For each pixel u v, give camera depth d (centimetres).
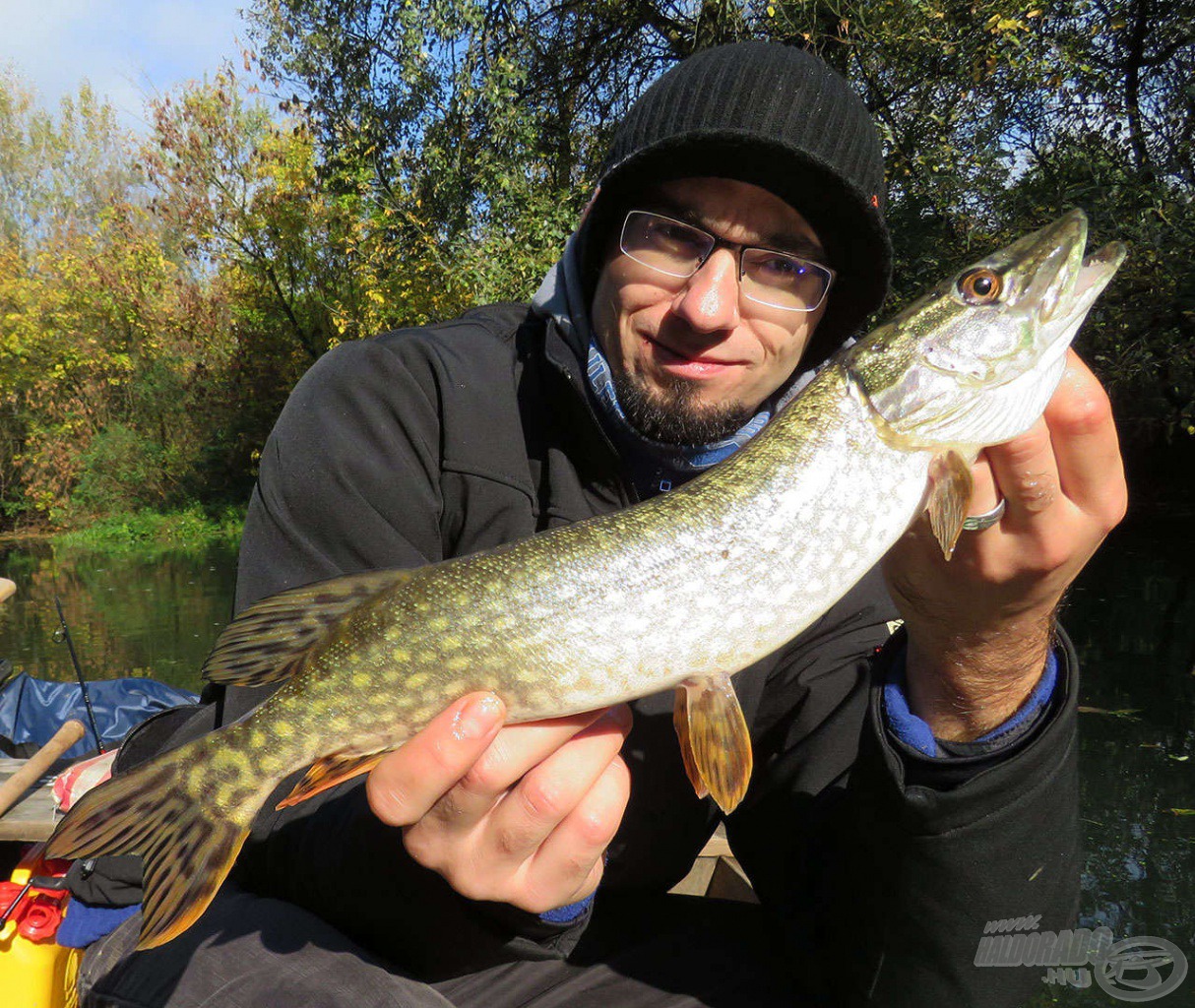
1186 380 228
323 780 42
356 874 43
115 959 47
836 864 48
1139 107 273
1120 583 276
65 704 110
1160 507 405
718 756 43
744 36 264
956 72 236
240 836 41
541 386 56
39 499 628
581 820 39
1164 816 125
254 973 43
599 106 340
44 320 651
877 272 54
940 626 39
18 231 823
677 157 50
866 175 54
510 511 53
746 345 52
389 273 378
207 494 641
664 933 55
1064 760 41
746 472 45
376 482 51
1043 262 45
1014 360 45
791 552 44
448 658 41
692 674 43
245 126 486
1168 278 211
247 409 641
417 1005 41
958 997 44
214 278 630
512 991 49
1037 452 34
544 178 318
